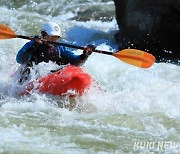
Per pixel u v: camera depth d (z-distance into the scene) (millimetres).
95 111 21125
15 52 29188
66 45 22656
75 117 19984
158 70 28438
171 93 23859
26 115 19703
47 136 17516
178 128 19438
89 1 45781
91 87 22297
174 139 18172
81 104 21656
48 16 42406
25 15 40219
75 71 22344
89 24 40688
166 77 27219
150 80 26188
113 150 16797
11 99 22047
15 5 44062
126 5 34688
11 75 24266
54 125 18688
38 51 23234
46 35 23016
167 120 20281
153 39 33656
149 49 33969
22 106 20812
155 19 33312
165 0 32562
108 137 17906
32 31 37312
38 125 18547
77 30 37938
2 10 41625
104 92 22875
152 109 21625
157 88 24641
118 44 35781
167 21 33062
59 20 41375
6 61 26594
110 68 27891
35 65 23172
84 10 43438
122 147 17109
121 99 22703
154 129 19188
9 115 19422
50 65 23188
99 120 19734
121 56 23531
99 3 45500
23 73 23250
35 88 22234
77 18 42031
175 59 32656
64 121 19297
